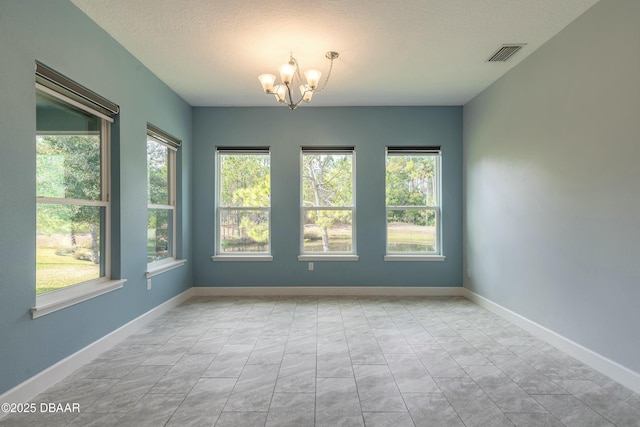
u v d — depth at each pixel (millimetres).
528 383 2234
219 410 1923
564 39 2717
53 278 2318
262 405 1974
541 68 3004
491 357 2639
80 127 2590
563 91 2732
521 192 3316
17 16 1935
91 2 2355
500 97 3689
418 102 4523
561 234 2771
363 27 2701
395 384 2219
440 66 3418
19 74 1954
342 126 4648
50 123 2289
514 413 1900
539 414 1893
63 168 2414
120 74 2938
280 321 3510
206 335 3100
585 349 2520
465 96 4297
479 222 4180
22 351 1977
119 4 2383
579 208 2578
